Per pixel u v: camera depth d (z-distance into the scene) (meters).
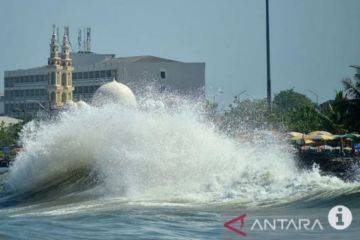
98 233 55.31
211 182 73.81
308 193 68.75
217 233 54.53
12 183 87.94
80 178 81.12
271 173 74.50
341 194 67.38
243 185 72.69
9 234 55.19
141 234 54.38
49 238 53.50
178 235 54.12
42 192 81.44
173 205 67.00
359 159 156.25
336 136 192.38
